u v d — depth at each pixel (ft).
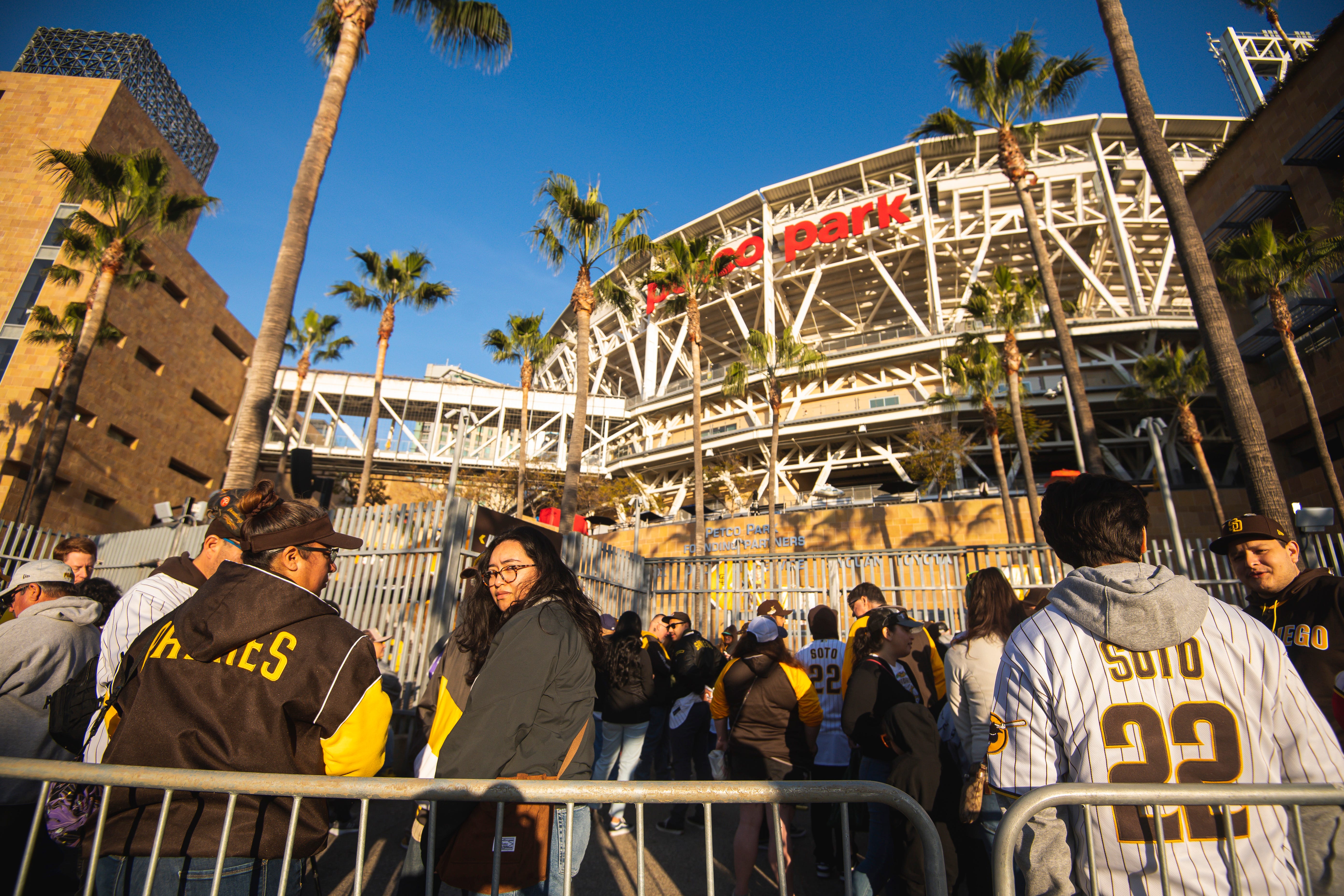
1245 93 114.01
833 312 206.39
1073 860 5.67
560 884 7.41
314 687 6.40
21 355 95.86
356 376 181.47
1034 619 6.38
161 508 38.99
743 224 203.92
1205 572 29.55
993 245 178.19
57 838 7.23
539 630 7.82
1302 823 5.51
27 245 100.89
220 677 6.28
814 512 101.86
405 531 25.54
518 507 107.34
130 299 110.52
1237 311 75.46
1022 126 59.62
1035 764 5.80
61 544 13.15
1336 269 57.67
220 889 5.83
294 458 28.22
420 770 8.90
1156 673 5.67
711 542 104.88
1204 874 5.16
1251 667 5.63
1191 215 29.37
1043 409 139.44
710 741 24.30
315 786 5.87
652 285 74.38
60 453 59.31
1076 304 136.05
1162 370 93.71
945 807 10.92
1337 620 9.68
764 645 14.89
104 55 132.57
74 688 8.13
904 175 183.32
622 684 18.37
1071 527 6.76
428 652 22.70
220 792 5.86
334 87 33.24
